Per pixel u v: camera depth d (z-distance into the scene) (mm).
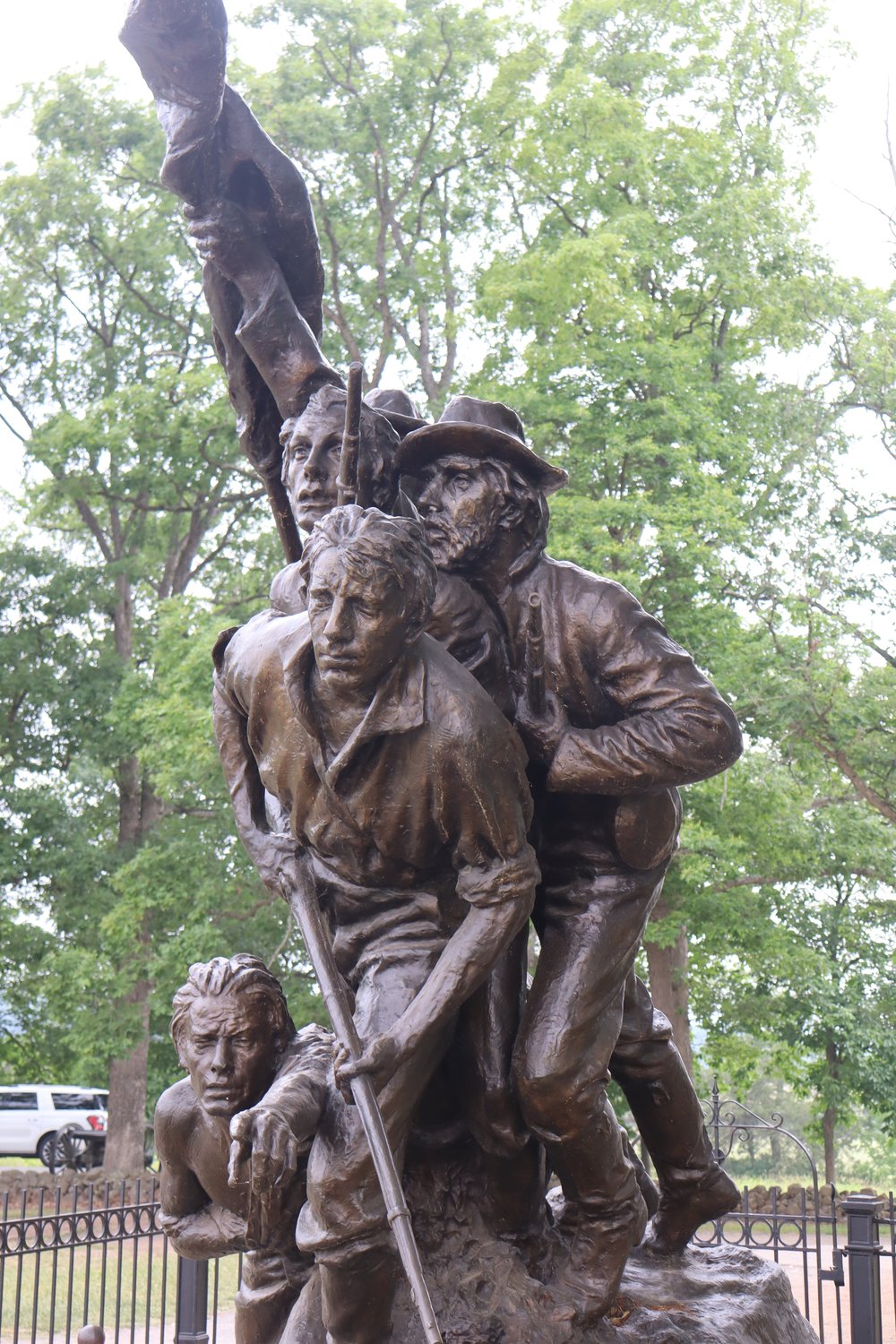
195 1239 3139
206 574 22547
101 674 20453
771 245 15875
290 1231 2941
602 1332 3035
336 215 17984
